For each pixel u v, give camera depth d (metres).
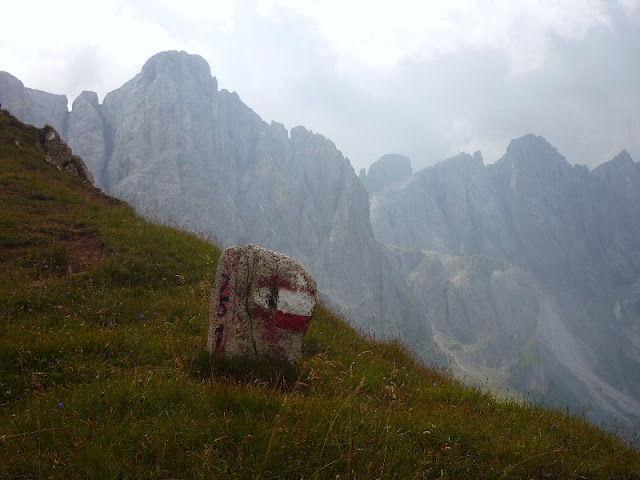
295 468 1.16
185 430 1.24
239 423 1.29
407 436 1.41
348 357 2.39
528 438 1.63
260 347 1.82
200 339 2.11
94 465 1.10
